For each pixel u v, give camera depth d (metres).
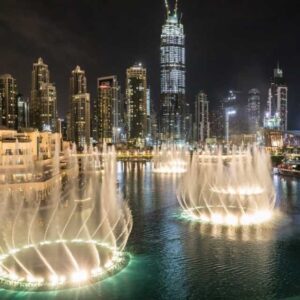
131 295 33.25
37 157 113.50
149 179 120.88
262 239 48.66
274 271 38.31
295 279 36.47
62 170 125.69
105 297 32.81
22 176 94.88
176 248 45.19
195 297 33.03
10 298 32.53
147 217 61.31
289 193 88.56
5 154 103.19
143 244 46.75
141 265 39.75
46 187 89.62
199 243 47.16
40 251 43.78
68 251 43.78
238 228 53.91
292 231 52.25
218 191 91.38
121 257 42.06
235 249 44.75
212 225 55.81
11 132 111.38
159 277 36.78
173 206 70.94
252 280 36.22
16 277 36.34
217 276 37.19
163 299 32.53
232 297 33.03
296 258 41.81
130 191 92.38
